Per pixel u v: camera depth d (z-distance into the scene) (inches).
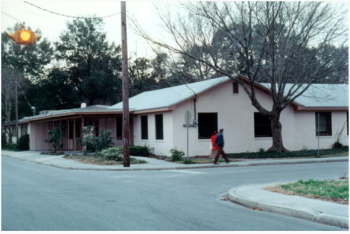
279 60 905.5
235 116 1004.6
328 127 1119.0
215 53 924.0
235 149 999.0
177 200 402.3
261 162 807.1
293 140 1063.6
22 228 283.0
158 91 1288.1
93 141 984.9
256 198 380.8
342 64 853.8
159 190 470.0
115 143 1104.2
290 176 581.3
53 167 824.9
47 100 2181.3
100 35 2353.6
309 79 967.0
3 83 1875.0
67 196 426.0
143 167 749.9
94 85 2226.9
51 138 1150.3
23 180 574.2
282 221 307.4
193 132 959.6
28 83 2119.8
